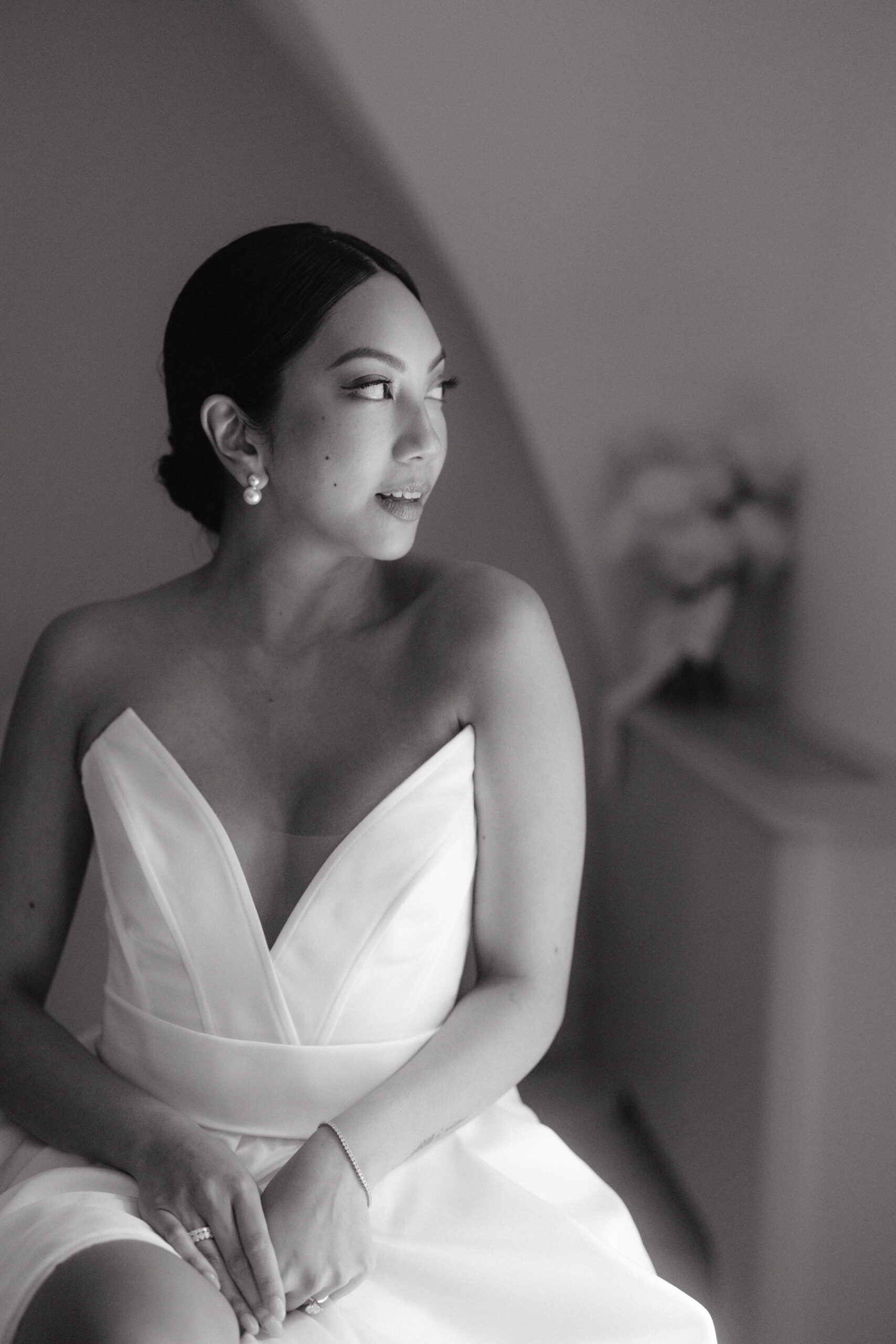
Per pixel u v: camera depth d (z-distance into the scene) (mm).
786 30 2748
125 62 3023
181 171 3061
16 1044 1552
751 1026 2242
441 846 1514
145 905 1540
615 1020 3264
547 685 1556
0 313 3059
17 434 3098
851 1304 2184
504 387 3141
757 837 2221
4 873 1657
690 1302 1359
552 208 2969
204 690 1603
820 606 2838
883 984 2137
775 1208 2182
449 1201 1419
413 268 3172
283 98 3062
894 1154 2166
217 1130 1497
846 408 2699
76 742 1659
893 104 2504
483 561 3309
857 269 2666
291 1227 1292
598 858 3400
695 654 3092
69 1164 1438
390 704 1560
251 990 1492
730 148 2895
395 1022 1510
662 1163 2871
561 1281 1354
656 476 3035
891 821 2207
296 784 1549
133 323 3092
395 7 2682
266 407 1508
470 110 2842
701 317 3068
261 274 1503
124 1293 1121
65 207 3045
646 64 2801
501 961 1587
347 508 1498
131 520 3143
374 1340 1281
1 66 2994
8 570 3131
